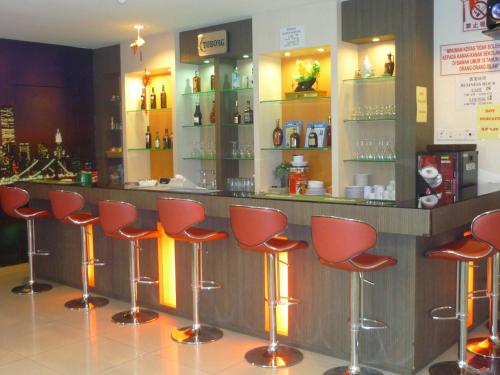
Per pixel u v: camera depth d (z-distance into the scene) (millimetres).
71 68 7477
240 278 4430
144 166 7527
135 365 3893
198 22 6121
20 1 5129
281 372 3734
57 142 7324
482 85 4984
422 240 3641
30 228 5836
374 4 5055
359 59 5562
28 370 3830
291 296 4133
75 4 5266
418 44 4922
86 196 5465
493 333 4082
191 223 4109
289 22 5527
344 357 3912
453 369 3676
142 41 5922
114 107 7578
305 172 5910
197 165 7020
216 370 3793
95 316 4961
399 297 3639
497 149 4957
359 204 3607
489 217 3373
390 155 5246
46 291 5809
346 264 3322
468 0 4984
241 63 6457
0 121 6832
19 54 6992
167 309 4996
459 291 3633
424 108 5074
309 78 5680
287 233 4109
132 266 4848
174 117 6727
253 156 6184
